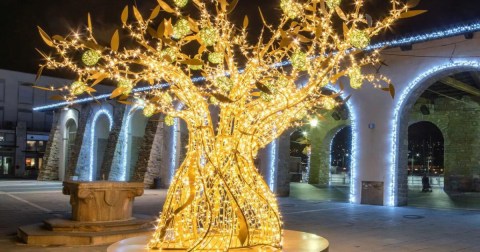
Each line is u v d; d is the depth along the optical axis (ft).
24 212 41.91
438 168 113.39
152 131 79.10
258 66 13.41
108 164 84.43
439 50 48.34
